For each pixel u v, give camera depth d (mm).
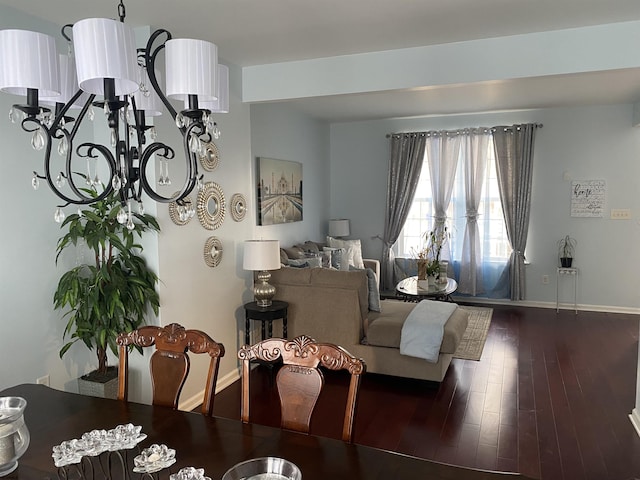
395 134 7156
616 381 4074
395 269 7445
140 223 3223
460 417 3486
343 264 6410
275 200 5707
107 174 3391
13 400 1690
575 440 3127
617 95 5523
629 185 6211
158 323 3383
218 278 3996
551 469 2801
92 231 2971
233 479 1352
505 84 4922
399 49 3689
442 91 5254
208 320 3881
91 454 1499
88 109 1826
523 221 6574
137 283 3131
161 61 3262
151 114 2145
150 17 2992
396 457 1610
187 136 1672
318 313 4348
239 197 4246
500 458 2932
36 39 1506
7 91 1754
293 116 6266
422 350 3924
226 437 1745
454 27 3227
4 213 2848
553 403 3680
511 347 4996
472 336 5371
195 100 1652
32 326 3041
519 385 4035
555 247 6598
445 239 7070
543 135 6500
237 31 3262
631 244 6270
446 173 6973
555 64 3320
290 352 1966
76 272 3035
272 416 3549
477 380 4160
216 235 3959
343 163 7609
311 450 1653
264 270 4105
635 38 3146
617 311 6387
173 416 1921
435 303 4652
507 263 6809
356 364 1846
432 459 2932
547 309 6574
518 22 3143
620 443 3080
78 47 1404
